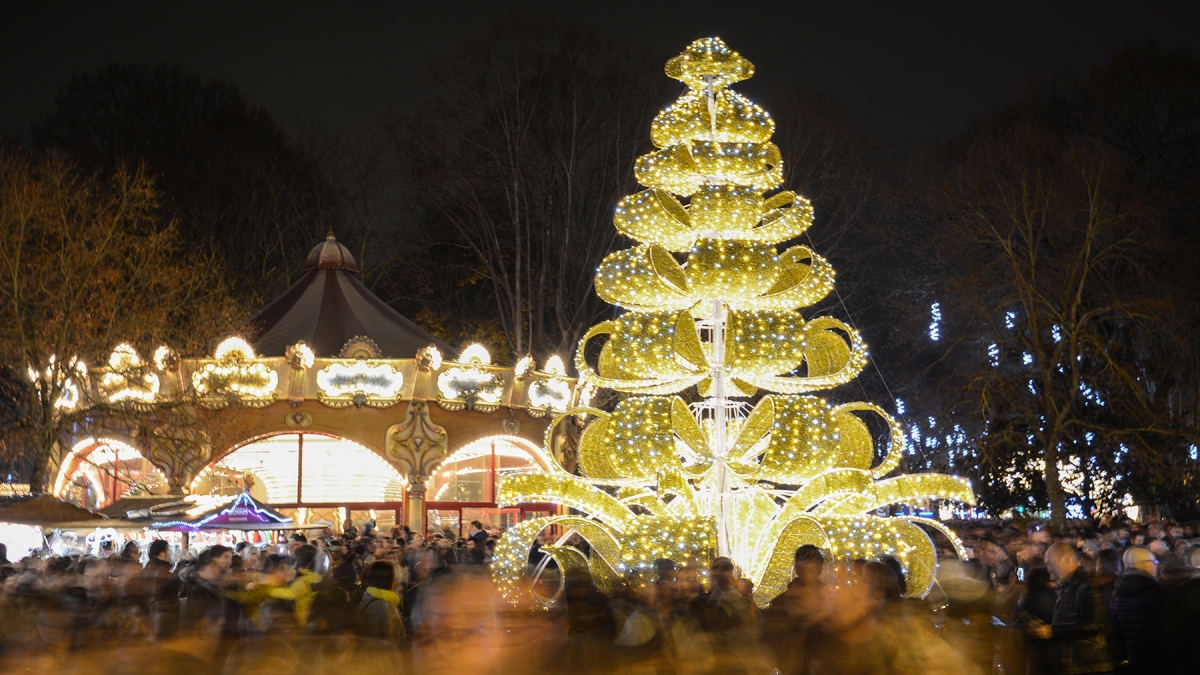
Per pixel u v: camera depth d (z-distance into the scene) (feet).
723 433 52.65
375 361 94.89
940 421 125.08
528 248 128.98
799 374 127.54
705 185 51.67
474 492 105.40
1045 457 103.09
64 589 32.37
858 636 22.58
